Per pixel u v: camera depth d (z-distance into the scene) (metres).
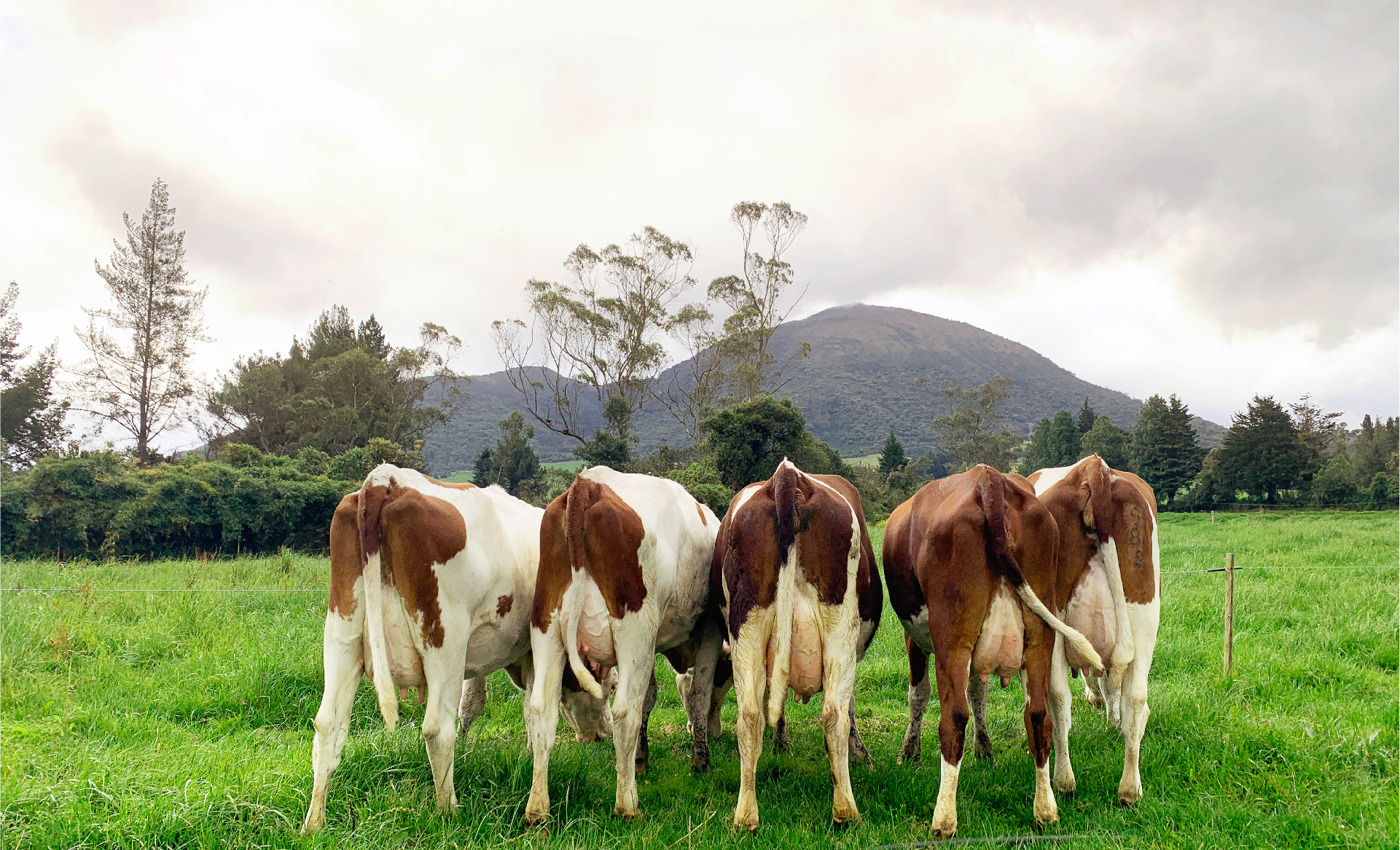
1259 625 9.17
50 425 38.12
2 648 7.27
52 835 3.95
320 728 4.35
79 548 23.09
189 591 10.12
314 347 58.97
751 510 4.78
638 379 52.44
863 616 5.59
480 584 4.79
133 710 6.40
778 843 4.29
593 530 4.73
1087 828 4.34
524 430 57.50
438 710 4.54
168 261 42.50
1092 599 4.82
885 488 48.25
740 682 4.63
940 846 4.12
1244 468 50.44
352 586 4.54
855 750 5.95
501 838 4.26
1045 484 5.92
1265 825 4.16
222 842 4.02
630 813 4.70
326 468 32.69
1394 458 56.81
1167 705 6.38
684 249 51.69
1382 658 7.69
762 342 52.56
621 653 4.79
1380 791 4.51
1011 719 6.73
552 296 49.44
